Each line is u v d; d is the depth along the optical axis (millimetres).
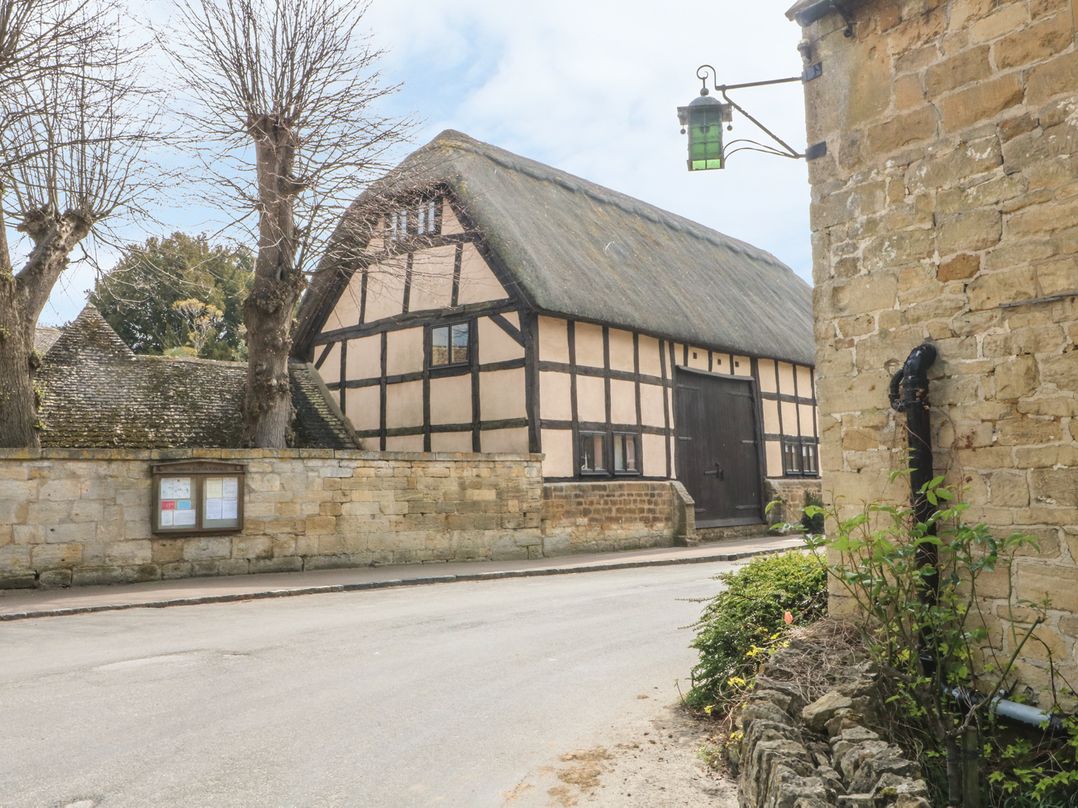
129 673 6074
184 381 16234
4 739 4590
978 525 4188
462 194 15586
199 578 11312
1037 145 4520
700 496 17922
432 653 6781
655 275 18297
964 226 4828
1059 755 4164
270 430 13062
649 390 16859
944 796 3791
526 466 14281
